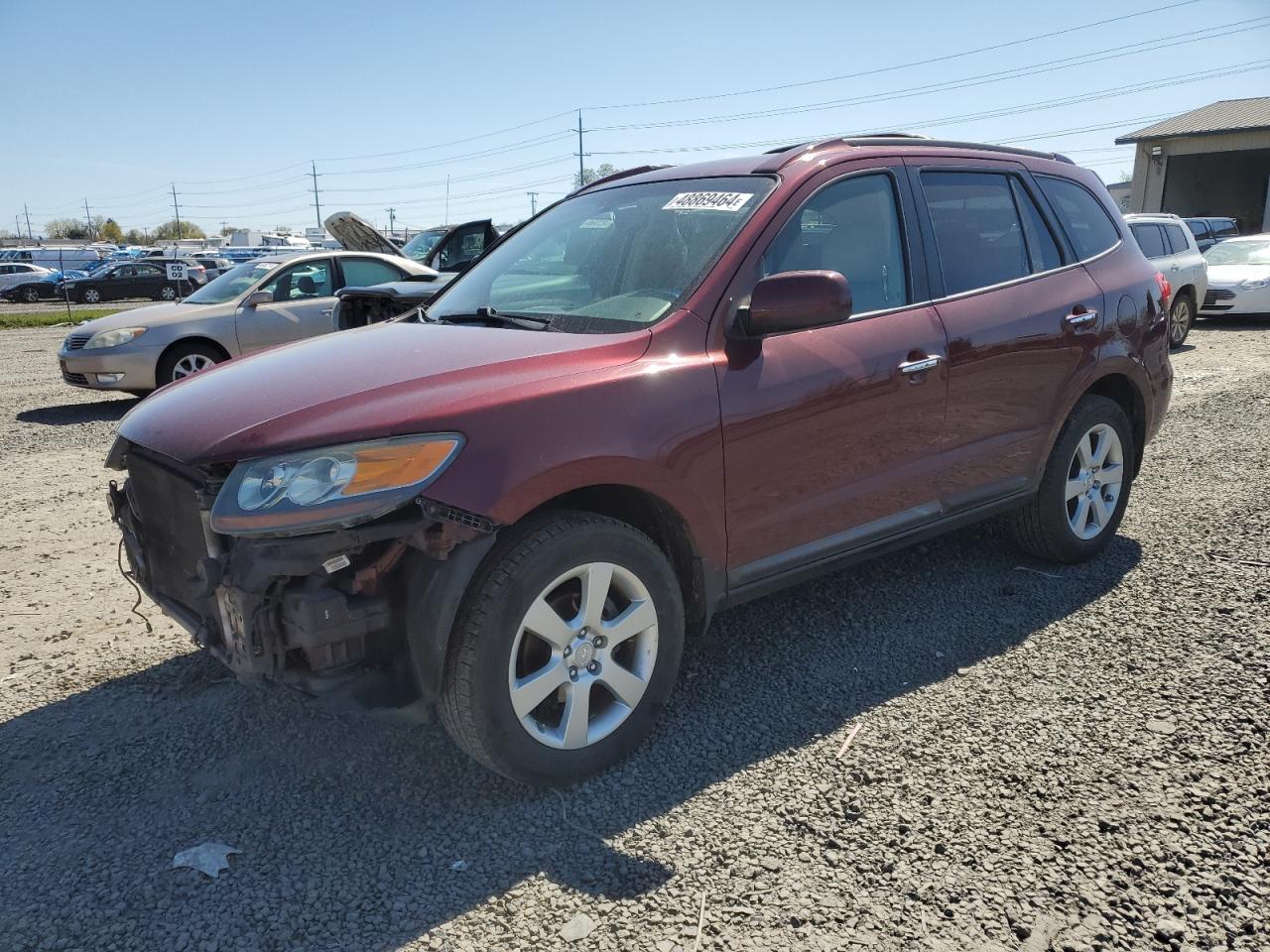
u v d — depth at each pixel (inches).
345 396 104.8
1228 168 1440.7
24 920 91.7
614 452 108.4
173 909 93.0
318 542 95.3
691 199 141.1
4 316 1027.3
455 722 104.2
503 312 137.9
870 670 139.2
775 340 126.3
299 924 90.8
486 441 101.4
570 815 106.9
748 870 97.0
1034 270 164.1
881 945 86.4
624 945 87.4
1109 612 156.3
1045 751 116.5
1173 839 99.6
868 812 105.7
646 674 116.6
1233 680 131.7
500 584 101.9
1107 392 184.5
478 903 93.2
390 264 426.3
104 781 115.0
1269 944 85.4
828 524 134.1
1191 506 210.2
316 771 116.6
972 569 177.2
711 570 122.3
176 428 107.9
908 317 141.3
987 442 153.6
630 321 123.1
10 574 186.9
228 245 2630.4
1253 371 401.1
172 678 141.5
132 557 122.4
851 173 141.8
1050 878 94.5
